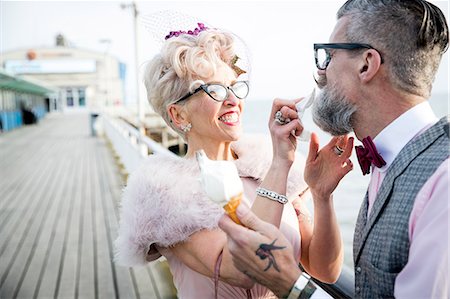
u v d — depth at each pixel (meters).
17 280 3.74
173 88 1.39
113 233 5.04
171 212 1.28
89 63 39.66
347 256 5.43
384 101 1.14
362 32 1.13
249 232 1.06
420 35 1.08
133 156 7.54
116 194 7.19
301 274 1.08
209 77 1.35
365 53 1.13
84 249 4.50
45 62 39.25
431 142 1.07
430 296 0.97
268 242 1.06
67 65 39.41
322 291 1.07
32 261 4.19
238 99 1.38
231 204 1.06
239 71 1.44
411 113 1.13
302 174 1.55
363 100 1.16
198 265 1.30
